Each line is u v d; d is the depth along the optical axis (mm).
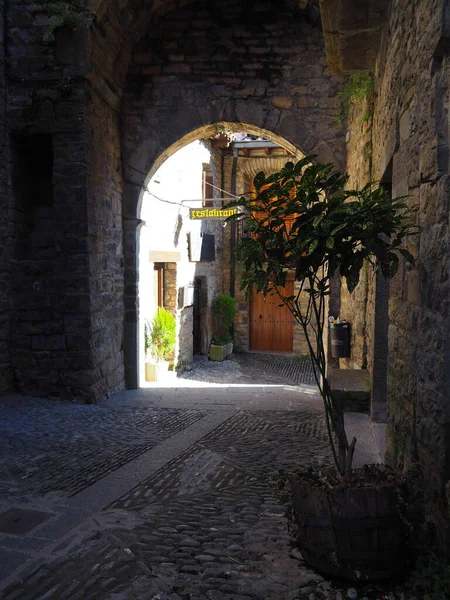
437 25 2271
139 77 7441
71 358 6270
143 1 6656
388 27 3949
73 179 6109
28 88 6078
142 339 8211
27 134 6129
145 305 9594
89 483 3711
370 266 5316
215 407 6164
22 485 3658
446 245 2242
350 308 6652
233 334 15375
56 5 5820
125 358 7629
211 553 2717
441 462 2287
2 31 5996
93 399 6301
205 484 3709
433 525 2412
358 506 2316
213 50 7402
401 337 3121
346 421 4754
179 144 7836
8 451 4383
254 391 7297
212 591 2375
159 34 7395
